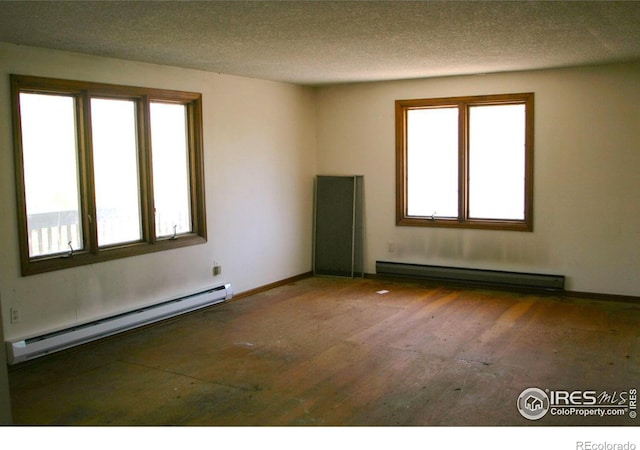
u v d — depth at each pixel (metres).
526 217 6.34
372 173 7.20
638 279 5.85
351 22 3.79
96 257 4.87
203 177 5.88
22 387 3.93
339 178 7.37
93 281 4.86
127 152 5.24
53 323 4.57
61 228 4.73
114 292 5.04
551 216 6.22
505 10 3.52
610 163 5.88
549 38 4.39
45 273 4.50
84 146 4.82
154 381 4.01
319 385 3.88
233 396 3.72
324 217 7.46
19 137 4.30
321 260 7.49
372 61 5.40
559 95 6.04
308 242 7.48
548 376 3.96
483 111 6.54
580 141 5.99
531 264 6.38
